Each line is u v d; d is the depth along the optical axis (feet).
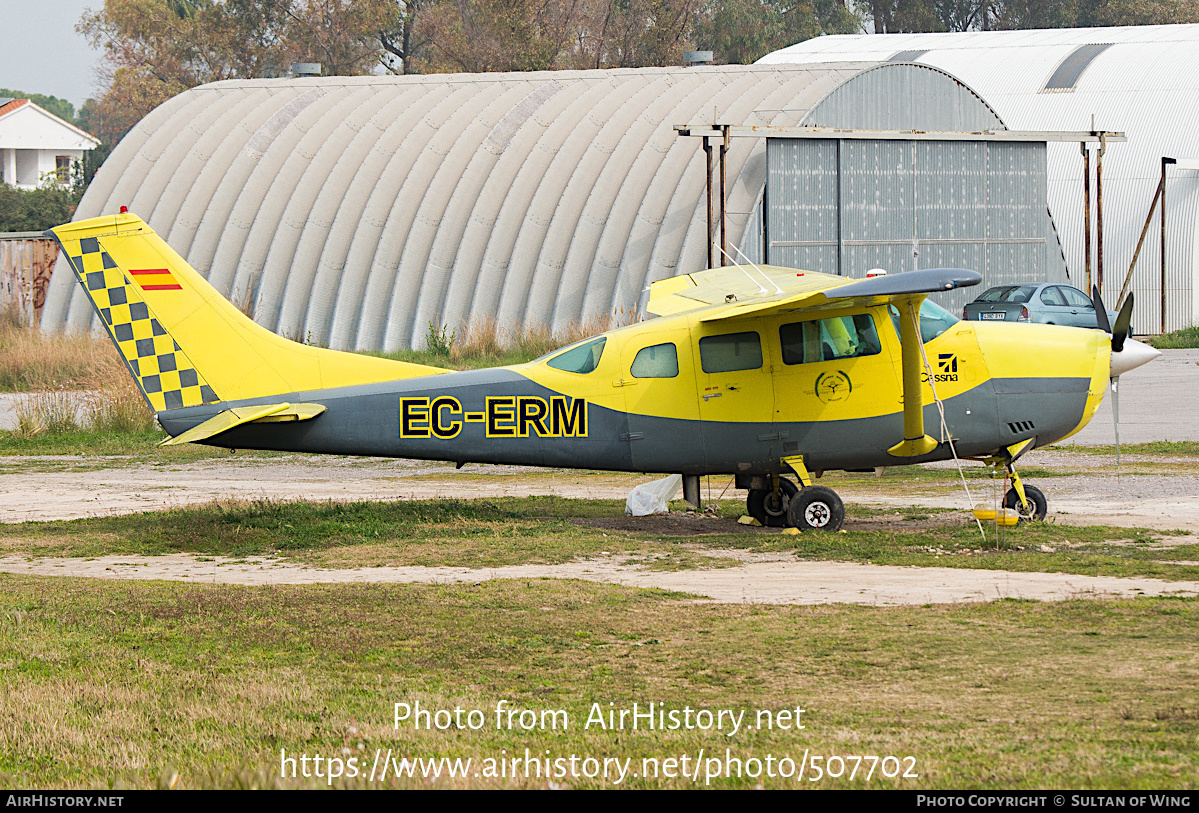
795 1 504.43
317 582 64.08
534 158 232.73
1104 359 81.00
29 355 198.90
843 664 45.50
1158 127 274.57
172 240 234.99
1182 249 263.08
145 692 42.60
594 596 58.39
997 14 532.32
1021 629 49.98
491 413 80.28
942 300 212.84
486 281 218.59
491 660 47.26
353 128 248.11
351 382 81.87
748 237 203.51
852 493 96.63
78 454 130.93
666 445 79.61
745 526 82.23
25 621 53.57
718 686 43.14
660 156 224.33
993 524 78.38
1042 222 219.61
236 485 107.96
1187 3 515.09
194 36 476.54
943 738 36.24
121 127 543.80
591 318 208.74
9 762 35.81
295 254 227.20
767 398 78.64
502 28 417.49
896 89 212.84
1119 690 40.68
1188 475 99.71
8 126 566.77
